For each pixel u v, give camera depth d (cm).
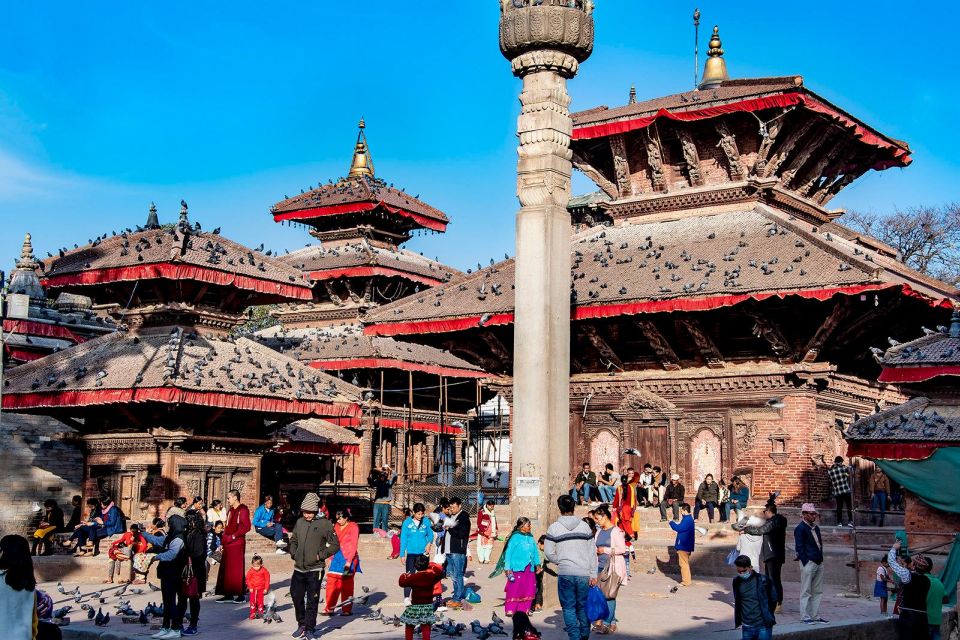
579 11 2772
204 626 2358
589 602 2078
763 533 2498
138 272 3866
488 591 2964
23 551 1413
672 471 4512
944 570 2925
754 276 4106
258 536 3625
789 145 4866
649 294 4166
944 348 3316
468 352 5147
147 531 3309
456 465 7700
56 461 4466
